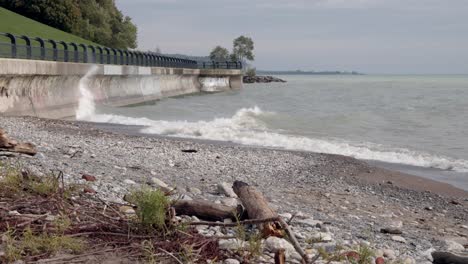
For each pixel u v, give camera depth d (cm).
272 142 2248
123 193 831
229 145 2134
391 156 1975
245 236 604
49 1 7250
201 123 2952
